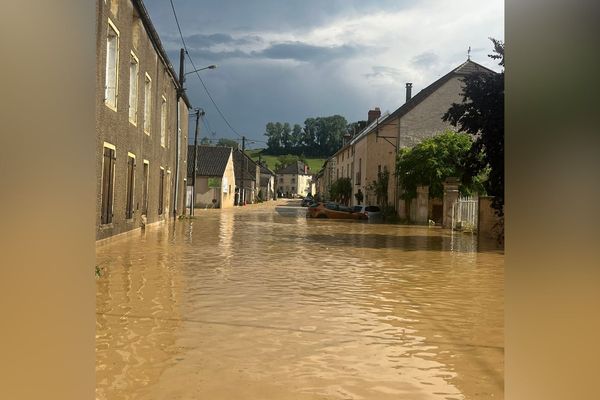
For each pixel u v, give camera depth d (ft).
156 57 72.79
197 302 24.45
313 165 490.49
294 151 519.60
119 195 53.26
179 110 94.79
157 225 78.38
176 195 92.89
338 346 18.21
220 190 169.37
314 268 37.11
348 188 181.98
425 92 117.91
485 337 19.70
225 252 45.55
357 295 27.40
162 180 83.76
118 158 52.06
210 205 168.86
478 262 42.16
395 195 117.19
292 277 32.73
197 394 13.57
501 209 57.11
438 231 79.46
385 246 55.11
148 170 69.46
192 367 15.60
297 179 450.30
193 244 51.80
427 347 18.31
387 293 28.14
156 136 75.56
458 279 33.37
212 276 32.12
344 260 42.29
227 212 140.15
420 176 97.25
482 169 61.62
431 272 36.40
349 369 15.87
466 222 77.87
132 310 22.57
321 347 18.03
